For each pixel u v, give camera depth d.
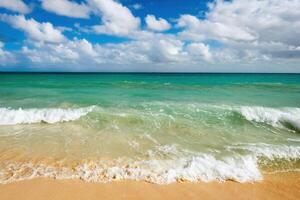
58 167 4.97
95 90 18.36
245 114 9.52
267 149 6.20
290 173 4.95
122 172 4.79
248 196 4.06
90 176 4.61
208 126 8.29
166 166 5.09
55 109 9.77
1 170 4.78
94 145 6.34
